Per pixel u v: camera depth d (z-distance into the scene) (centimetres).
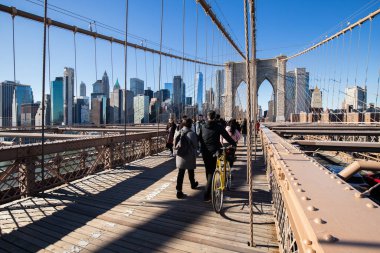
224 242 314
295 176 158
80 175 624
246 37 282
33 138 933
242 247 301
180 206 440
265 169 704
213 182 400
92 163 671
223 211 416
